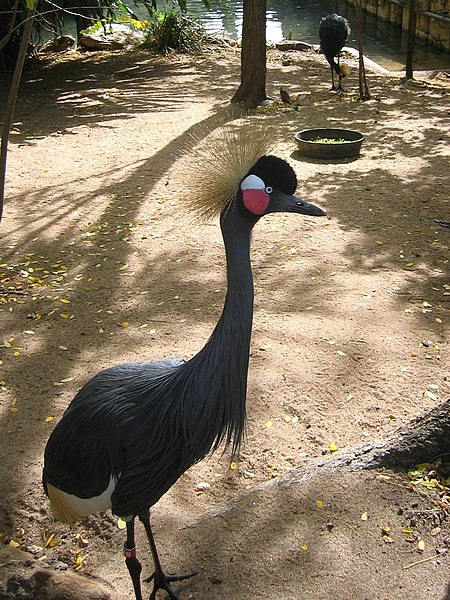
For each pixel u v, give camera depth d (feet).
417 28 73.97
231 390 9.89
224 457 14.97
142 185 30.68
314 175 31.86
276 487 13.39
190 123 40.24
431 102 44.88
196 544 12.46
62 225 27.02
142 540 12.83
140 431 10.16
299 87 49.70
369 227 26.32
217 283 22.43
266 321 19.89
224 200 9.84
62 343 19.39
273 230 26.07
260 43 43.27
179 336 19.47
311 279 22.39
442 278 22.50
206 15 88.63
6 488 14.26
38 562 12.35
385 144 36.24
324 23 47.80
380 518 12.71
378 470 13.76
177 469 10.43
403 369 17.74
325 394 16.84
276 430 15.71
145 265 23.75
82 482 10.74
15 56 58.13
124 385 10.69
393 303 20.92
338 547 12.16
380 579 11.62
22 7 51.98
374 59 66.03
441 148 35.35
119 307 21.17
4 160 21.85
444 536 12.41
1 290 22.27
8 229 26.76
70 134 39.17
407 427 14.64
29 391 17.35
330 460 14.08
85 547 12.95
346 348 18.57
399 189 30.04
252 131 10.45
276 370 17.65
